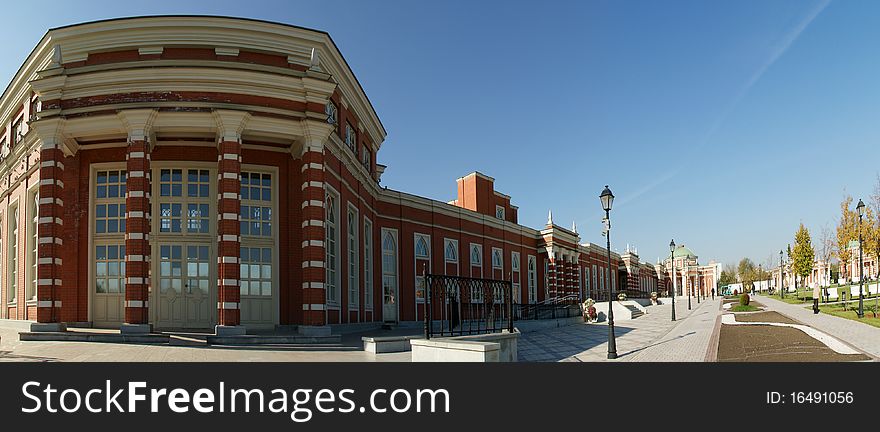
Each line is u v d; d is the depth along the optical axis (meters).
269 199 19.97
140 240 16.48
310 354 14.20
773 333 22.56
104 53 19.03
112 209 18.89
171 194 18.94
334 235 22.23
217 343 15.77
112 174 19.06
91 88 17.67
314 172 18.47
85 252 18.52
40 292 17.16
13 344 14.92
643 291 86.81
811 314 33.28
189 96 17.61
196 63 17.52
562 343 21.44
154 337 15.78
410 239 32.41
